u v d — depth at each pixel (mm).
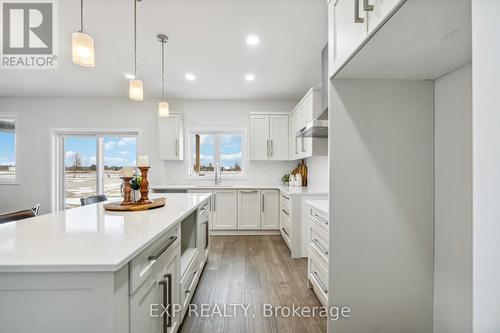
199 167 4961
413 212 1534
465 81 1310
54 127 4738
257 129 4484
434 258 1528
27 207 4695
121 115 4793
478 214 514
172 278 1455
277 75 3592
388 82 1535
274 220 4273
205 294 2217
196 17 2205
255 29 2402
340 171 1518
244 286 2373
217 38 2566
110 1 1988
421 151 1541
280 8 2082
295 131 4168
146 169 2002
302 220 3199
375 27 976
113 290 823
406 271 1533
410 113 1540
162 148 4551
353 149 1523
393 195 1531
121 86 4105
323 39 2584
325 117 2605
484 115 506
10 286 819
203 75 3605
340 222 1517
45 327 825
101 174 4895
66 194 4898
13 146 4812
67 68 3338
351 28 1212
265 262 3014
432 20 917
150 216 1583
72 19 2230
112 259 834
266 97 4703
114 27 2361
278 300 2121
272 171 4867
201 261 2551
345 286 1514
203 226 2660
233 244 3773
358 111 1531
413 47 1138
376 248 1524
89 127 4773
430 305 1535
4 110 4680
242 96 4641
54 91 4363
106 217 1553
